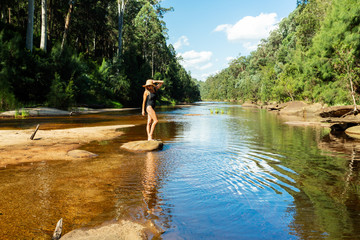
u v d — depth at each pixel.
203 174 4.43
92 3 44.75
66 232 2.35
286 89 43.47
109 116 22.00
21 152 6.06
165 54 82.38
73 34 47.59
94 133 10.09
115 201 3.17
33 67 24.72
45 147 6.80
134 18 69.31
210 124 15.30
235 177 4.25
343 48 15.46
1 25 30.30
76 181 3.97
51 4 38.38
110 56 59.09
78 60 30.88
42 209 2.89
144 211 2.88
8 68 22.11
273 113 30.61
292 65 44.47
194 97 127.88
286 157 5.93
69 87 26.89
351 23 22.47
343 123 11.95
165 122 16.69
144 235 2.31
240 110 38.81
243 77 131.38
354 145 7.74
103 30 49.72
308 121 18.03
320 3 39.25
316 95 29.22
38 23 45.12
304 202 3.15
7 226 2.46
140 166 4.97
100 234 2.29
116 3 57.53
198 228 2.48
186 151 6.61
